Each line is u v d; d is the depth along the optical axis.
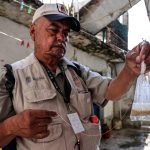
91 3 6.53
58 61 1.57
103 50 7.56
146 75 1.75
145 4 1.87
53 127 1.41
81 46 7.00
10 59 4.47
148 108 2.60
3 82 1.41
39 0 3.98
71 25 1.56
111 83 1.65
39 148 1.39
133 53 1.43
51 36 1.48
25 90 1.42
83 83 1.64
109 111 9.85
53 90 1.47
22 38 4.81
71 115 1.47
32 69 1.49
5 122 1.20
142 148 7.13
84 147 1.51
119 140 8.10
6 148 1.42
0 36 4.27
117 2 6.41
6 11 4.07
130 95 9.91
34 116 1.12
